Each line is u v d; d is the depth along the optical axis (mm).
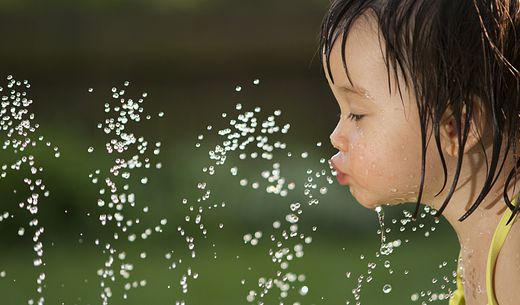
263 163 9297
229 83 12742
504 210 2244
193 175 8859
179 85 12797
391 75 2246
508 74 2145
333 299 6480
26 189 8359
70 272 7430
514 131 2152
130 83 12852
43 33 14023
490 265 2166
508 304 2143
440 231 8250
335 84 2365
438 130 2162
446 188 2285
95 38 14031
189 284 7059
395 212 8398
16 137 9117
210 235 8328
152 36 14164
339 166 2377
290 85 12578
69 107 12094
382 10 2246
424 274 6980
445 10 2176
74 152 9016
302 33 14180
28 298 6766
